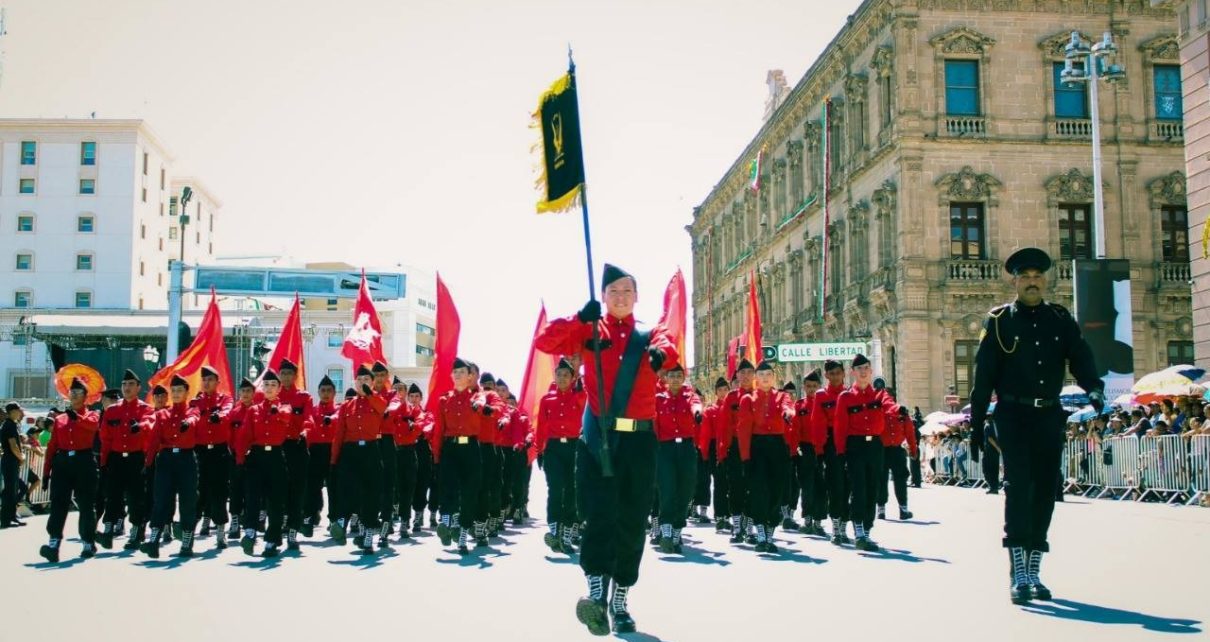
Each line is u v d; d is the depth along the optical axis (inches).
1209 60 1079.0
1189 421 888.3
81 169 3518.7
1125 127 1619.1
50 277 3491.6
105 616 345.7
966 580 403.5
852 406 534.6
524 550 561.3
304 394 581.9
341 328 2490.2
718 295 2982.3
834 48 1883.6
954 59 1632.6
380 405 563.5
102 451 587.2
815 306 2043.6
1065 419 350.9
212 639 302.8
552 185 342.0
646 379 307.4
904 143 1604.3
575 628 314.5
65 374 1081.4
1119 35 1631.4
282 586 416.2
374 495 555.5
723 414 585.0
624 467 301.9
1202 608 329.1
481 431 566.3
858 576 420.8
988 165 1612.9
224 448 582.9
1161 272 1600.6
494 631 309.7
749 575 430.6
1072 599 348.8
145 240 3639.3
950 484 1311.5
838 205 1929.1
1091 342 1069.8
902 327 1584.6
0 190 3506.4
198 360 896.3
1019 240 1603.1
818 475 622.8
